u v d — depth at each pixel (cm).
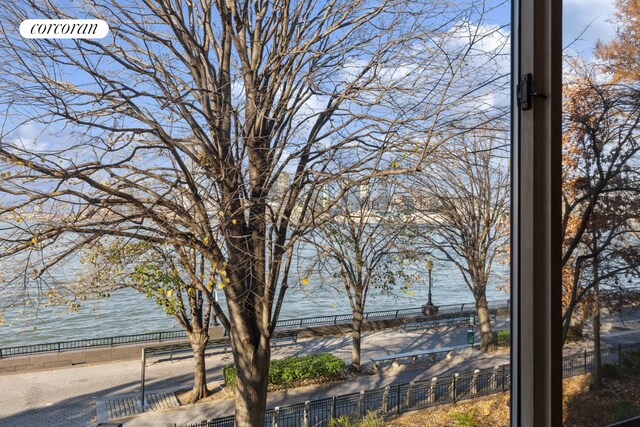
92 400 872
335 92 471
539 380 159
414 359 1024
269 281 445
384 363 1051
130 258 549
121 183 448
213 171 425
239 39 454
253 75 447
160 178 420
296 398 856
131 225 434
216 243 429
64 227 377
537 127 157
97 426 718
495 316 1329
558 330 155
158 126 406
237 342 477
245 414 466
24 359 1028
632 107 211
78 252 471
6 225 378
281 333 1263
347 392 877
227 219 411
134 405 835
